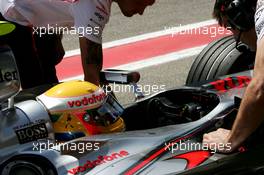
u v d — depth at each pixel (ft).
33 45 25.05
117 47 39.04
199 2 48.88
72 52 38.63
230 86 21.57
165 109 21.12
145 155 17.87
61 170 17.08
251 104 17.15
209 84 21.53
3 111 17.33
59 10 23.30
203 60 25.94
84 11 20.66
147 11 46.85
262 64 16.69
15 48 24.61
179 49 38.06
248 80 22.02
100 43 21.12
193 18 44.60
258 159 19.42
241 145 18.44
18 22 24.11
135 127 21.48
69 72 35.01
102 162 17.38
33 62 25.16
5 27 18.02
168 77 33.73
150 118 21.45
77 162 17.26
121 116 21.12
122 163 17.46
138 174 17.33
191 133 18.97
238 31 18.22
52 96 17.85
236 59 25.27
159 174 17.43
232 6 17.90
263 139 19.39
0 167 16.98
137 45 39.24
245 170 19.27
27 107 17.53
